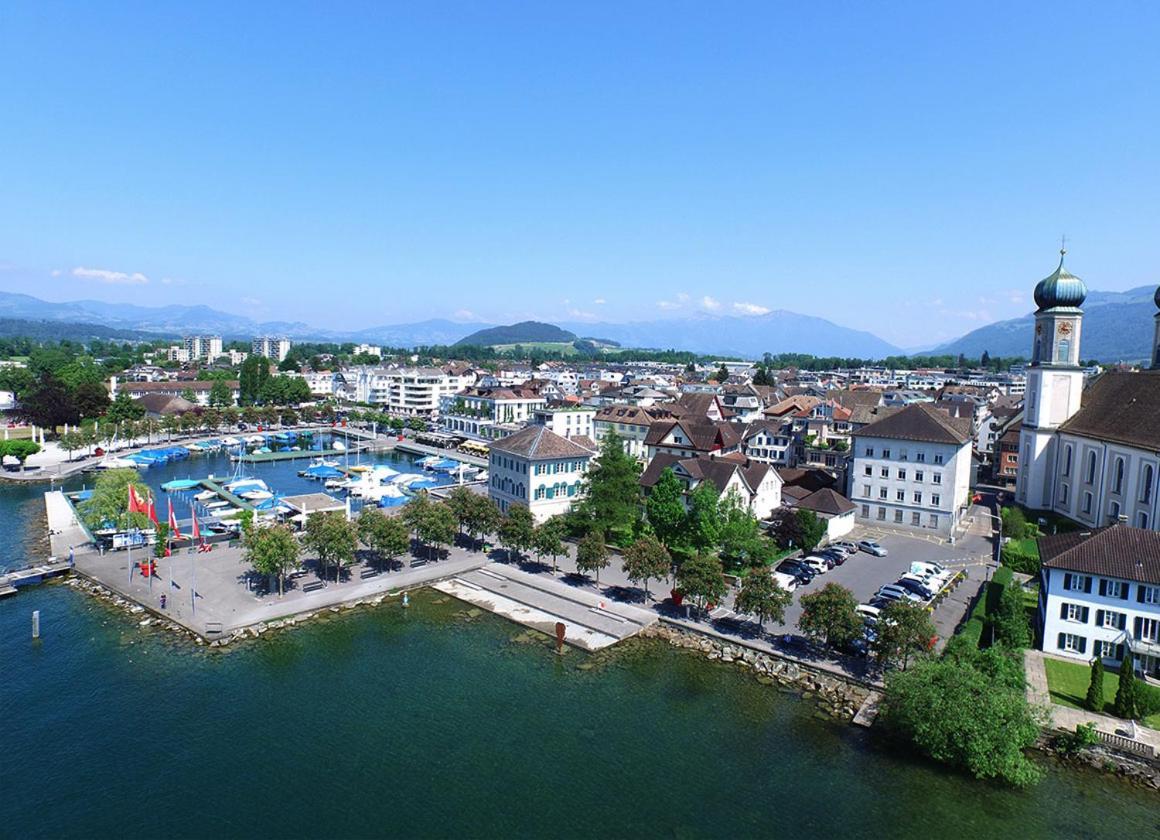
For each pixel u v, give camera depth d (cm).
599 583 8725
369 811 4694
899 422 11719
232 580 8631
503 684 6406
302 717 5812
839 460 14888
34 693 6097
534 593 8425
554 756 5341
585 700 6153
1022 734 5084
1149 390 10462
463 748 5422
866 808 4816
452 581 8875
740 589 7625
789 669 6669
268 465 17862
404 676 6519
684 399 17900
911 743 5541
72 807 4681
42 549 10050
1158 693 5716
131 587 8356
